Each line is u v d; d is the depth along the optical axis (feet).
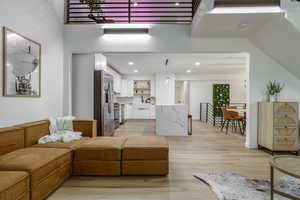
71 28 13.20
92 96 13.91
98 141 9.25
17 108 8.63
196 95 32.96
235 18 9.96
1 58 7.72
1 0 7.70
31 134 8.57
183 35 12.98
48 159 6.61
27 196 5.56
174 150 12.84
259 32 11.60
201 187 7.51
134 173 8.39
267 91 12.97
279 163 6.09
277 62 12.91
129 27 12.92
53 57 11.89
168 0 17.78
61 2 12.84
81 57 13.92
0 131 6.95
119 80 27.94
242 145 14.23
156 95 29.32
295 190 7.23
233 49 12.93
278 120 11.66
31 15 9.66
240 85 32.35
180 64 22.44
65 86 13.23
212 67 24.48
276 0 8.98
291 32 9.80
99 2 11.93
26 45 9.18
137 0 17.66
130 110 30.73
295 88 12.91
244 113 19.40
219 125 25.14
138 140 9.53
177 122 18.28
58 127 10.52
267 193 6.97
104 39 13.15
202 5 9.62
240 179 8.16
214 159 10.93
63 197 6.69
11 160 6.27
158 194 6.93
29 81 9.41
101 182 7.88
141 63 21.83
